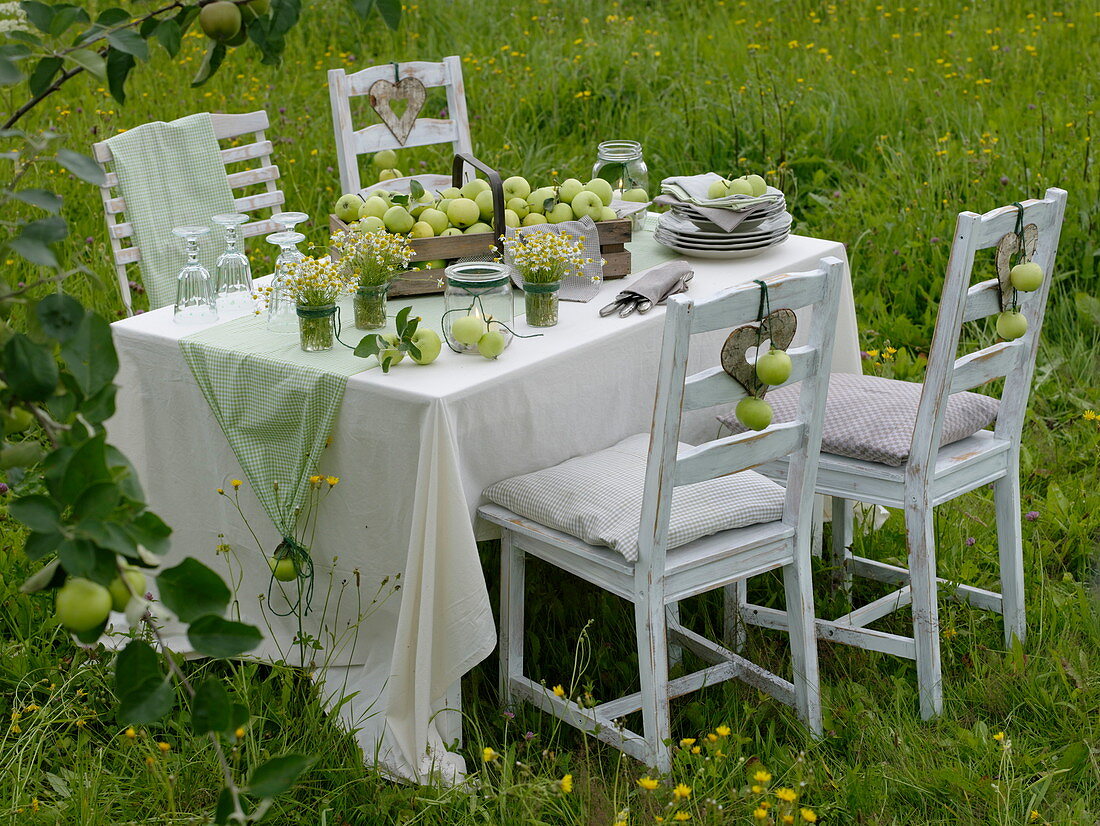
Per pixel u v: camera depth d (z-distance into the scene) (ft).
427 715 8.43
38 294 15.07
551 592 10.56
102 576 4.03
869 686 9.72
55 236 4.35
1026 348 9.49
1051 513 11.71
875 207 17.98
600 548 8.41
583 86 22.99
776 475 9.80
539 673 9.80
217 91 22.20
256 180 13.05
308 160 20.27
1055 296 16.14
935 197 17.88
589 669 9.89
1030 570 10.98
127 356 9.73
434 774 8.36
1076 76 22.70
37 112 20.17
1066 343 15.43
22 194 4.37
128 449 9.89
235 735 4.60
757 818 7.23
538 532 8.63
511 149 20.51
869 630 9.52
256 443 9.09
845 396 10.02
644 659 8.23
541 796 8.11
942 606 10.39
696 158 20.49
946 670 9.89
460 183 11.28
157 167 12.14
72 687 9.36
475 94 23.15
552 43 25.35
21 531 10.97
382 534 8.77
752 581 11.21
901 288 16.44
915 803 8.32
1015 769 8.43
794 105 21.30
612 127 21.80
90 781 8.23
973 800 8.24
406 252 9.27
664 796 8.04
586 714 8.66
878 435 9.32
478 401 8.36
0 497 11.46
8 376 4.16
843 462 9.46
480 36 26.58
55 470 4.03
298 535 9.23
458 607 8.34
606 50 24.14
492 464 8.82
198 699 4.50
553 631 10.27
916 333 15.69
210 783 8.36
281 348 9.08
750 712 9.05
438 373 8.52
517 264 9.33
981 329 15.81
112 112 19.48
